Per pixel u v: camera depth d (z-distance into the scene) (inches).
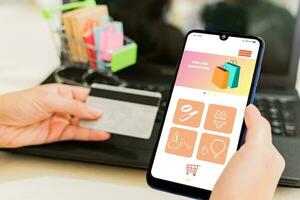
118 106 21.7
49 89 22.8
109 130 21.2
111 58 26.9
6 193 18.9
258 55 18.3
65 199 18.6
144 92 22.1
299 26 25.0
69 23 27.0
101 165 20.6
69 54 28.6
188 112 18.2
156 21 27.2
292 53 25.5
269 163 14.6
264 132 15.5
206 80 18.5
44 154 20.8
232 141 17.2
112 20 27.7
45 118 21.7
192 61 19.0
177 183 16.9
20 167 20.5
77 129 21.6
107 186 19.3
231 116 17.6
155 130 21.9
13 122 21.2
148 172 17.3
